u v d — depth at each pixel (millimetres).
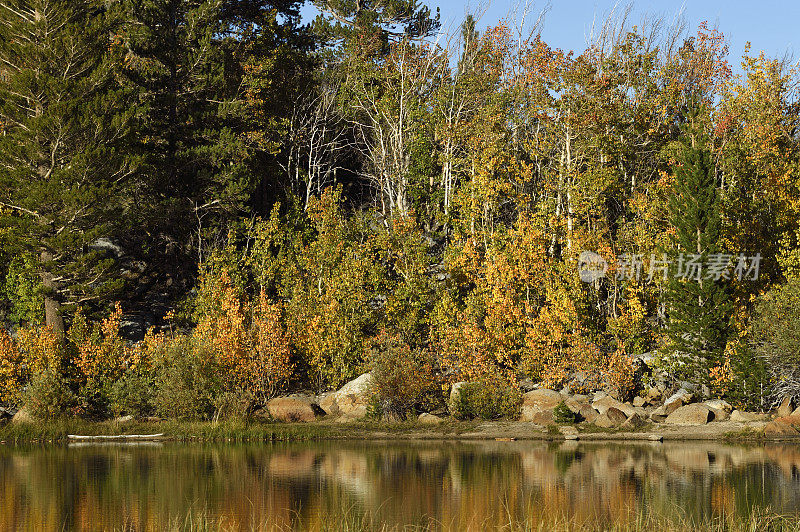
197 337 36125
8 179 38969
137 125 42219
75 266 38750
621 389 36938
